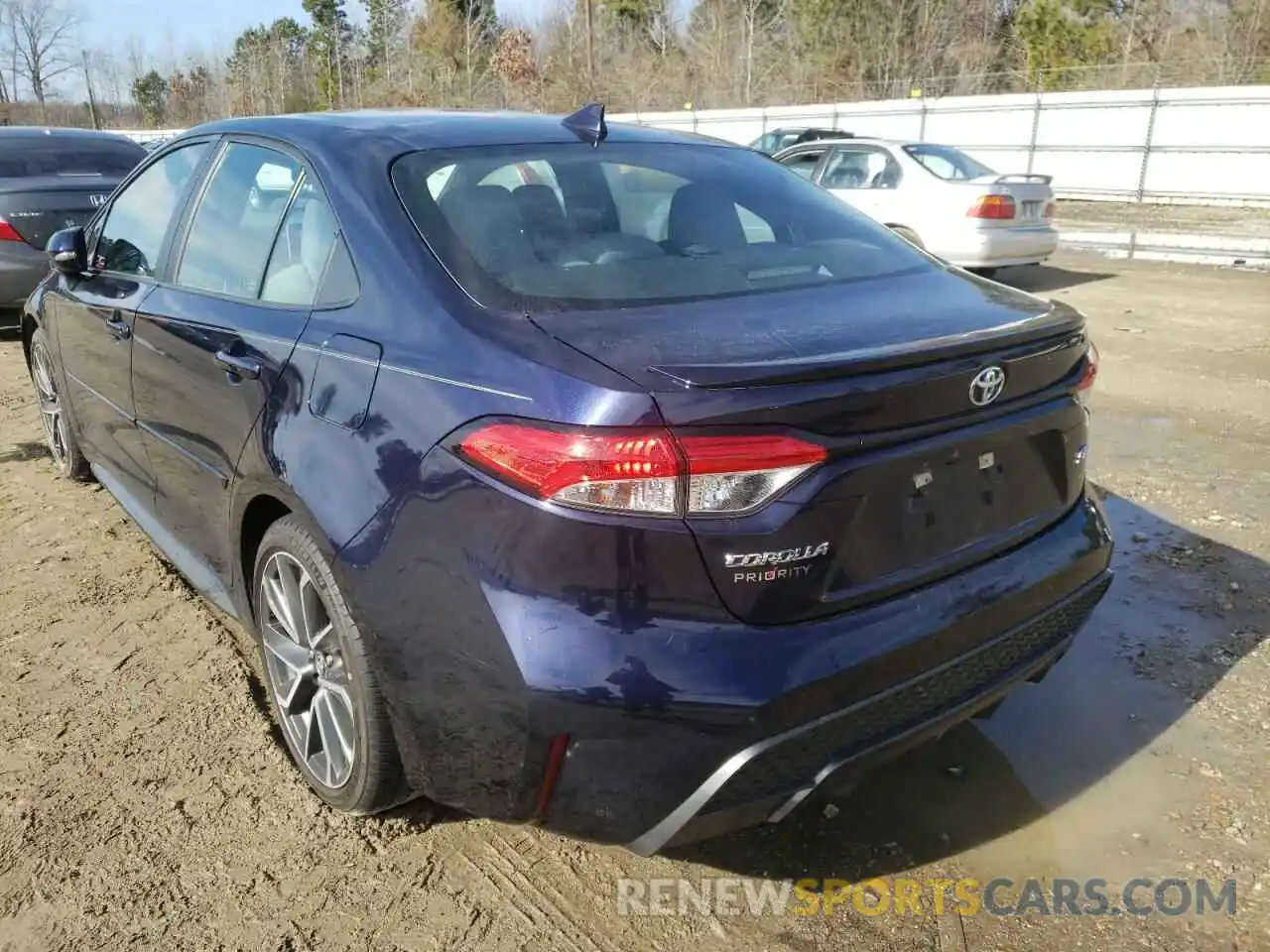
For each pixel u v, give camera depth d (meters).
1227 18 30.30
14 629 3.65
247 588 3.01
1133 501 4.73
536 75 42.25
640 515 1.92
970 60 36.56
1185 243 12.93
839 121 22.88
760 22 41.34
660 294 2.42
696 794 2.00
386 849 2.58
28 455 5.53
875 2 36.91
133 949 2.27
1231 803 2.73
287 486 2.51
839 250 2.89
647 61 42.22
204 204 3.35
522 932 2.33
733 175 3.15
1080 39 32.75
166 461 3.39
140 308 3.45
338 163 2.75
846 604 2.11
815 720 2.04
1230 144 17.95
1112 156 19.14
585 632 1.96
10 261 7.73
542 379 2.03
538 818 2.13
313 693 2.76
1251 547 4.21
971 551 2.34
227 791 2.79
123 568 4.14
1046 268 12.30
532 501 1.98
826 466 2.01
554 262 2.48
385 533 2.23
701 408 1.91
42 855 2.55
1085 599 2.63
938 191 10.42
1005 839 2.62
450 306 2.30
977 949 2.28
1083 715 3.13
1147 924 2.34
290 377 2.58
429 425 2.17
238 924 2.34
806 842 2.62
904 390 2.08
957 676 2.29
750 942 2.30
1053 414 2.45
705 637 1.97
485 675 2.06
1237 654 3.43
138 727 3.07
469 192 2.64
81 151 8.88
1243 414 6.07
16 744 2.98
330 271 2.63
